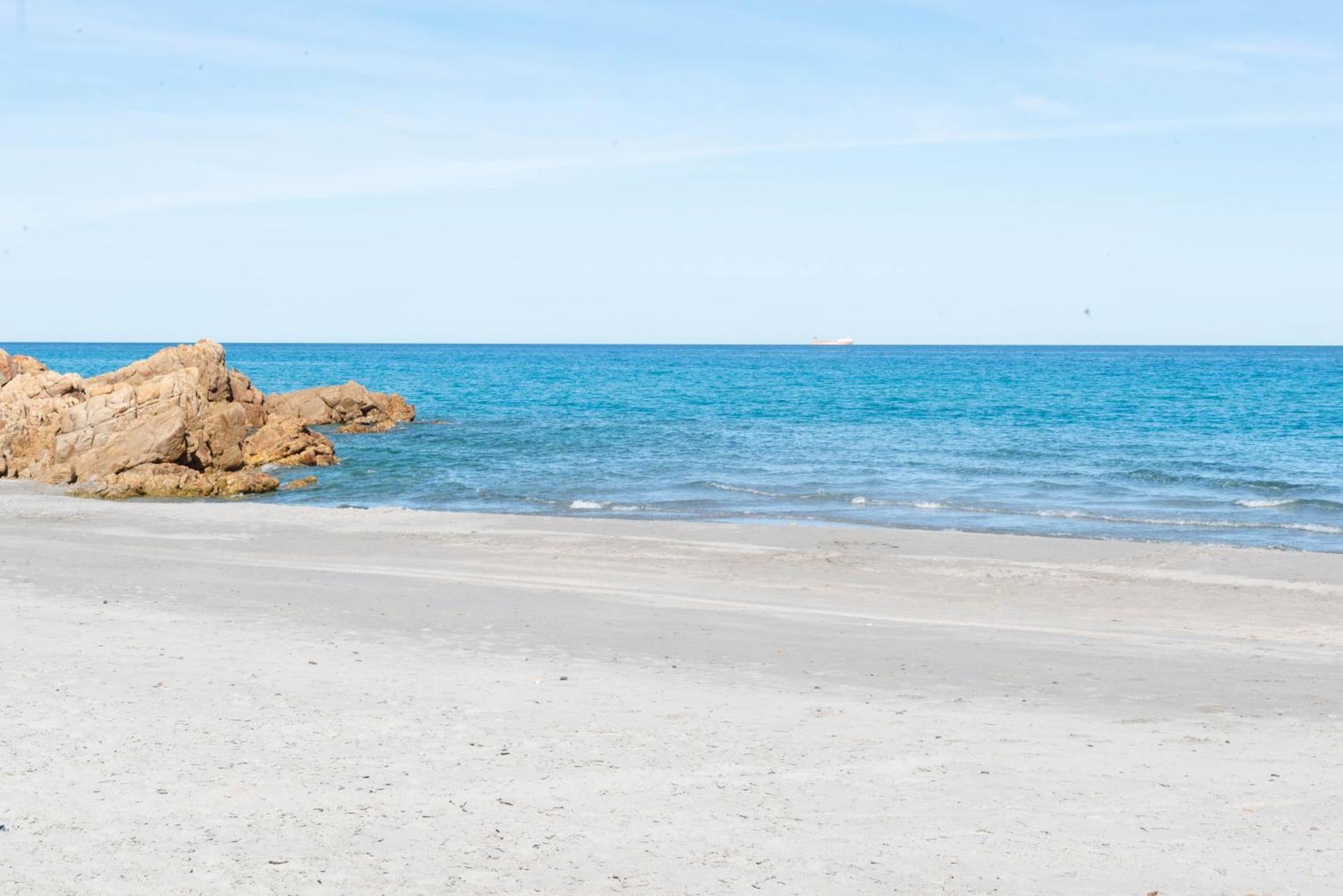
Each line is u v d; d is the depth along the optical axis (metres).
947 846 7.55
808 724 10.83
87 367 145.25
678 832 7.78
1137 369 160.00
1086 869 7.15
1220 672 13.72
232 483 36.59
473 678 12.48
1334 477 39.34
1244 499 33.88
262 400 57.91
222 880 6.81
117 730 9.91
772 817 8.10
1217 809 8.38
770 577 21.53
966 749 10.00
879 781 9.00
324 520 28.84
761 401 87.50
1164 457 45.66
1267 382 116.69
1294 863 7.27
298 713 10.67
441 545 25.02
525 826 7.85
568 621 16.34
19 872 6.85
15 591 17.55
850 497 34.78
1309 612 18.56
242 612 16.39
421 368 167.62
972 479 39.22
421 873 7.00
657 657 14.06
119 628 14.62
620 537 26.19
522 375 143.00
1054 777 9.17
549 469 42.56
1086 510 31.88
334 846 7.41
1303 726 11.05
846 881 6.95
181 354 49.62
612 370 161.12
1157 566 22.83
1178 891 6.82
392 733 10.09
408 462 45.06
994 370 157.88
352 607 17.12
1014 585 20.86
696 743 10.02
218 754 9.30
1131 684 13.00
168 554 23.06
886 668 13.69
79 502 32.59
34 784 8.45
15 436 39.34
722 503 33.94
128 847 7.30
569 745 9.87
